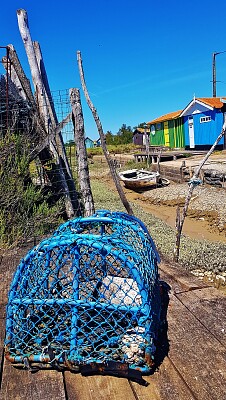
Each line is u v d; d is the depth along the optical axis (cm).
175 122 3206
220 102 2645
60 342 250
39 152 670
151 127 3762
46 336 251
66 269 293
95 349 240
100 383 232
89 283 269
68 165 712
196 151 2770
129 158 3281
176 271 396
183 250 761
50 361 240
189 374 237
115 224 308
